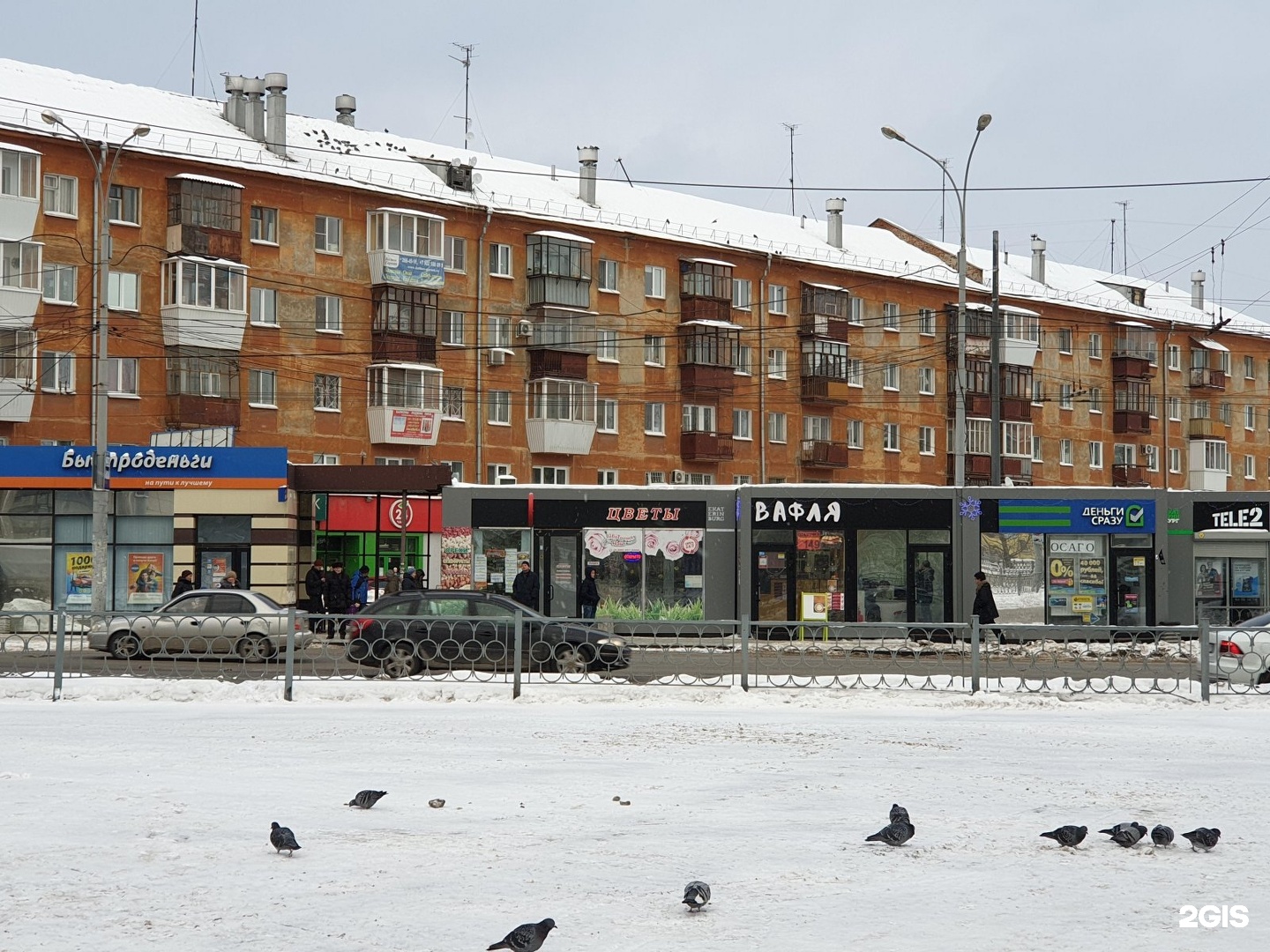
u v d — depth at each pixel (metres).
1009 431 68.69
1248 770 12.57
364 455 51.00
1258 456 80.69
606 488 34.16
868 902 7.36
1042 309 71.31
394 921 6.87
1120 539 33.53
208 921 6.86
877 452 65.00
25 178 43.44
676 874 8.02
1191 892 7.63
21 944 6.43
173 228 46.62
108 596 38.34
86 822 9.41
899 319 66.12
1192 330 77.38
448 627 20.64
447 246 53.56
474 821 9.73
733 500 34.19
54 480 38.22
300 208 49.97
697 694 19.28
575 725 16.11
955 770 12.50
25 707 17.75
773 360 61.94
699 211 63.34
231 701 18.64
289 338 49.47
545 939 6.42
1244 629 19.83
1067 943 6.53
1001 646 20.50
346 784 11.35
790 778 11.93
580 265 56.00
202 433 39.84
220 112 52.44
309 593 33.66
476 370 53.75
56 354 44.56
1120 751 14.02
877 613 33.59
